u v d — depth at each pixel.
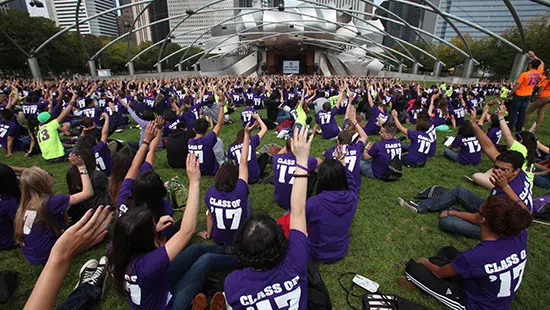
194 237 4.35
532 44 45.53
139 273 2.06
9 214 3.89
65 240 1.41
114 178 4.11
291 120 10.91
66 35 53.72
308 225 3.51
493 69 54.69
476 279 2.62
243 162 3.94
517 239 2.49
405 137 9.81
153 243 2.16
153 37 127.06
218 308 2.68
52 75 60.59
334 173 3.33
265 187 6.02
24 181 3.33
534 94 10.00
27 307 1.29
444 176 6.57
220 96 6.48
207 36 96.31
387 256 3.86
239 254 2.00
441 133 11.00
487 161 7.52
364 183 6.15
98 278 3.23
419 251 3.95
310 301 2.69
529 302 3.12
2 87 19.61
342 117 14.37
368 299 2.92
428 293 3.09
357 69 78.81
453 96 16.59
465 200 4.45
